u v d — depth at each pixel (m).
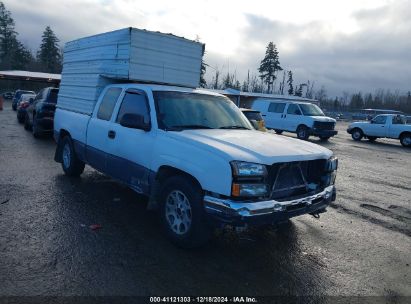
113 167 5.86
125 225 5.24
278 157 4.19
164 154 4.74
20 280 3.65
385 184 9.55
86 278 3.75
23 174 7.88
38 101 14.11
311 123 21.55
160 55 6.65
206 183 4.14
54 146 11.99
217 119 5.58
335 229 5.71
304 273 4.21
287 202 4.17
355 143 22.19
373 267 4.48
